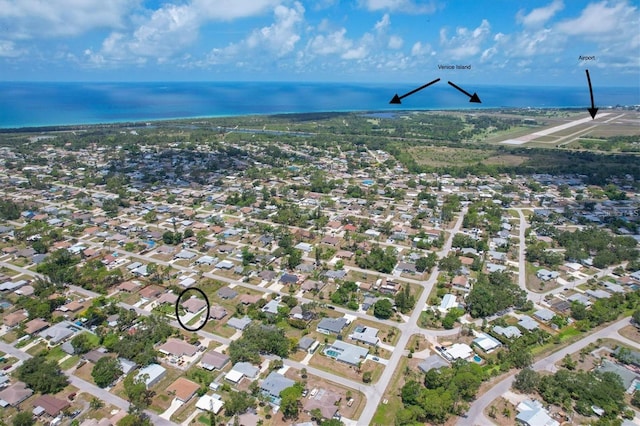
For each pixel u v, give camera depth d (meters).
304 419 102.00
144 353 122.19
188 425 100.00
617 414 104.62
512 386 114.00
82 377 115.81
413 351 127.94
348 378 116.62
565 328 142.88
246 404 102.88
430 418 102.56
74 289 163.00
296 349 128.38
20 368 114.81
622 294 162.12
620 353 125.44
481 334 136.75
